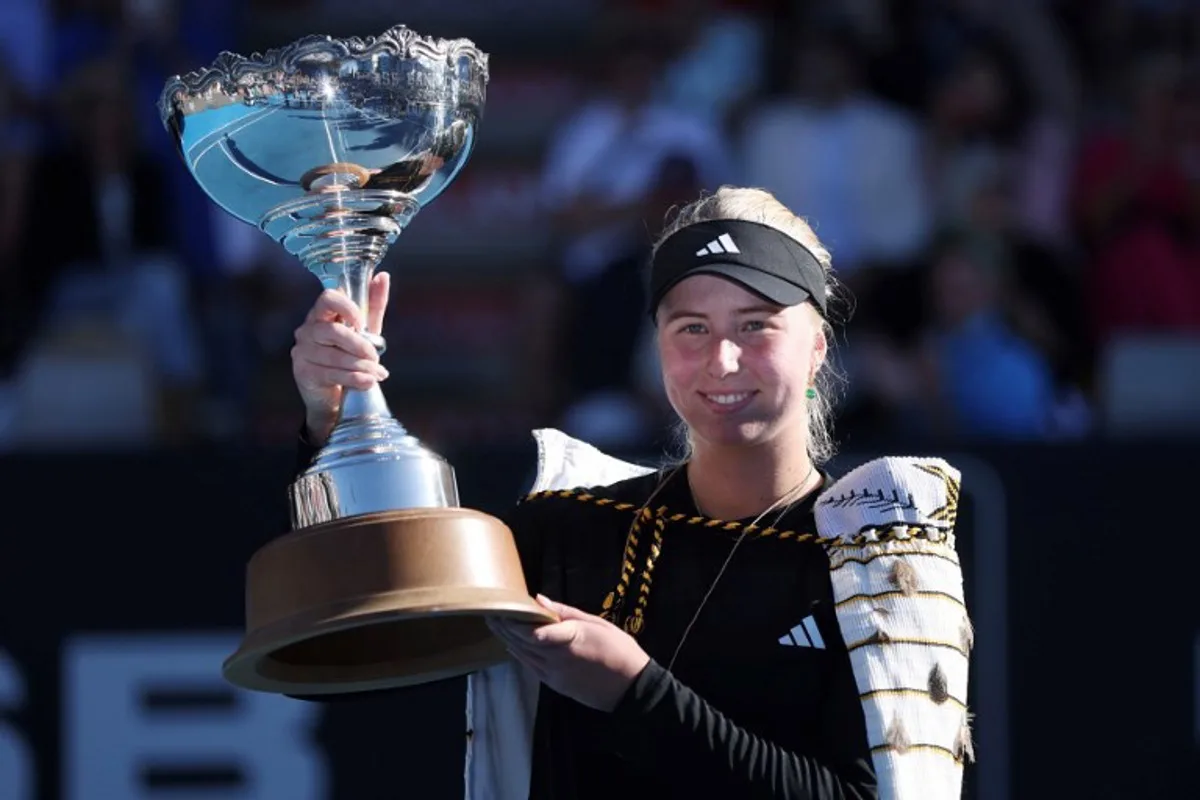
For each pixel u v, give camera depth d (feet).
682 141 81.92
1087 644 53.06
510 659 28.17
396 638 28.48
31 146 77.00
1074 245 81.46
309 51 27.17
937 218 81.10
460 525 25.88
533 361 76.74
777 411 27.07
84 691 53.26
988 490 53.72
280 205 28.30
